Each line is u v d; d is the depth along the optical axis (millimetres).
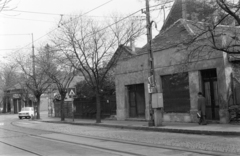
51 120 31641
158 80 20859
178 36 19781
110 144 11992
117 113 25234
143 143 11891
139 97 23516
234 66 16969
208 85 17969
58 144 12477
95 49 23484
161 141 12258
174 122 19469
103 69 25250
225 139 11961
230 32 16484
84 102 31062
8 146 12453
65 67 30703
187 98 18984
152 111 17938
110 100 26812
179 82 19578
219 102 16750
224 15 12789
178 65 19109
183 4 15000
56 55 29375
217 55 16797
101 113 27750
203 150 9742
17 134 17531
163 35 21359
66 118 34031
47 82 37625
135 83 23266
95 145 11789
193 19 14047
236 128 14055
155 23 17531
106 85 27844
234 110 16141
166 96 20578
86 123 23812
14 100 69500
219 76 16719
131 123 20969
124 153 9758
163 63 20453
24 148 11633
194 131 14500
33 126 24375
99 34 23578
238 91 16812
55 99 38531
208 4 13047
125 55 25078
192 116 18344
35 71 36469
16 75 52688
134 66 23344
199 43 17016
